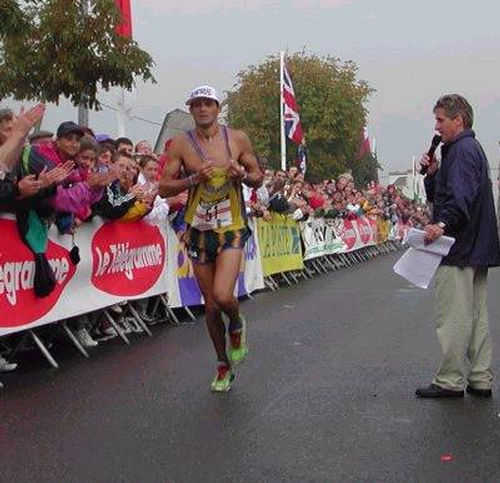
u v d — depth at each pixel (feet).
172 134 34.88
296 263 46.62
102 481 12.14
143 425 15.08
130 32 41.81
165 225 28.27
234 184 17.43
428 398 16.97
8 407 16.44
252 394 17.46
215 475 12.35
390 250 90.43
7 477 12.33
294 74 137.28
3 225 18.80
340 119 137.28
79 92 38.91
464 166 16.40
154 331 26.37
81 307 22.39
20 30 32.78
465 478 12.14
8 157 17.48
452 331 16.81
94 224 23.17
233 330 17.66
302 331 26.14
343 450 13.52
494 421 15.19
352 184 70.79
